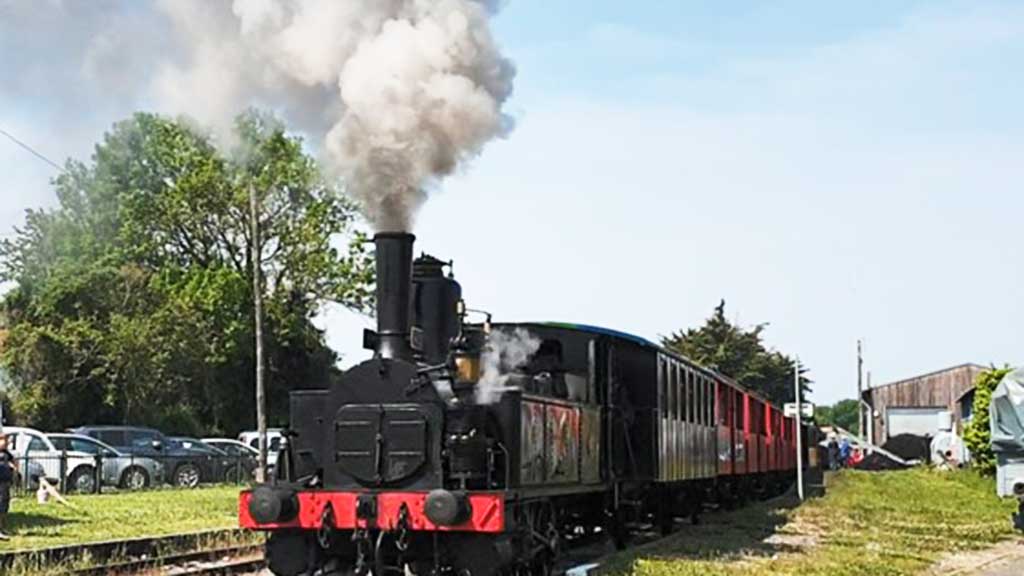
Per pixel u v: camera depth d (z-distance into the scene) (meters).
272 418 49.06
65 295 44.53
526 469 13.09
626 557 16.42
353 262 45.84
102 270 44.97
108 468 32.03
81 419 44.22
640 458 18.80
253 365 48.12
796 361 33.47
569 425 14.99
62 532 19.00
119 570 14.80
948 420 61.16
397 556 12.35
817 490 37.66
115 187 44.50
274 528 12.30
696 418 22.72
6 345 43.66
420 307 12.90
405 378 12.34
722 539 19.89
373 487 12.25
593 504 17.55
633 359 18.95
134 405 44.50
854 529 22.50
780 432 37.47
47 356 43.34
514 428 12.82
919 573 16.05
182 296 45.12
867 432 73.81
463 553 12.08
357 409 12.38
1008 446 21.86
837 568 15.88
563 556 16.25
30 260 45.72
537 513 14.05
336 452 12.38
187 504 25.55
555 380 15.59
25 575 13.44
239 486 33.91
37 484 29.11
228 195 43.28
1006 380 21.92
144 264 46.59
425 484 12.16
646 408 18.88
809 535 21.20
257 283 32.50
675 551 17.61
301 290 46.28
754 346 71.38
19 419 42.91
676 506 22.08
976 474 39.72
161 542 16.78
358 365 12.54
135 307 45.22
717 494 27.06
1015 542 20.77
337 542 12.55
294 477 12.84
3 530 18.69
